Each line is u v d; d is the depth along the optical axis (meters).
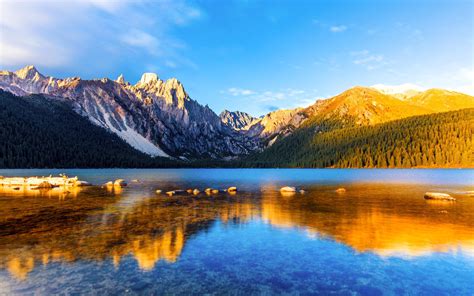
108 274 15.67
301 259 18.34
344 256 18.91
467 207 38.28
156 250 19.78
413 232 24.83
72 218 30.34
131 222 28.45
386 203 42.22
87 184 74.50
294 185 78.69
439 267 17.05
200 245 21.00
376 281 15.20
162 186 74.62
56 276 15.30
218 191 59.34
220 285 14.55
